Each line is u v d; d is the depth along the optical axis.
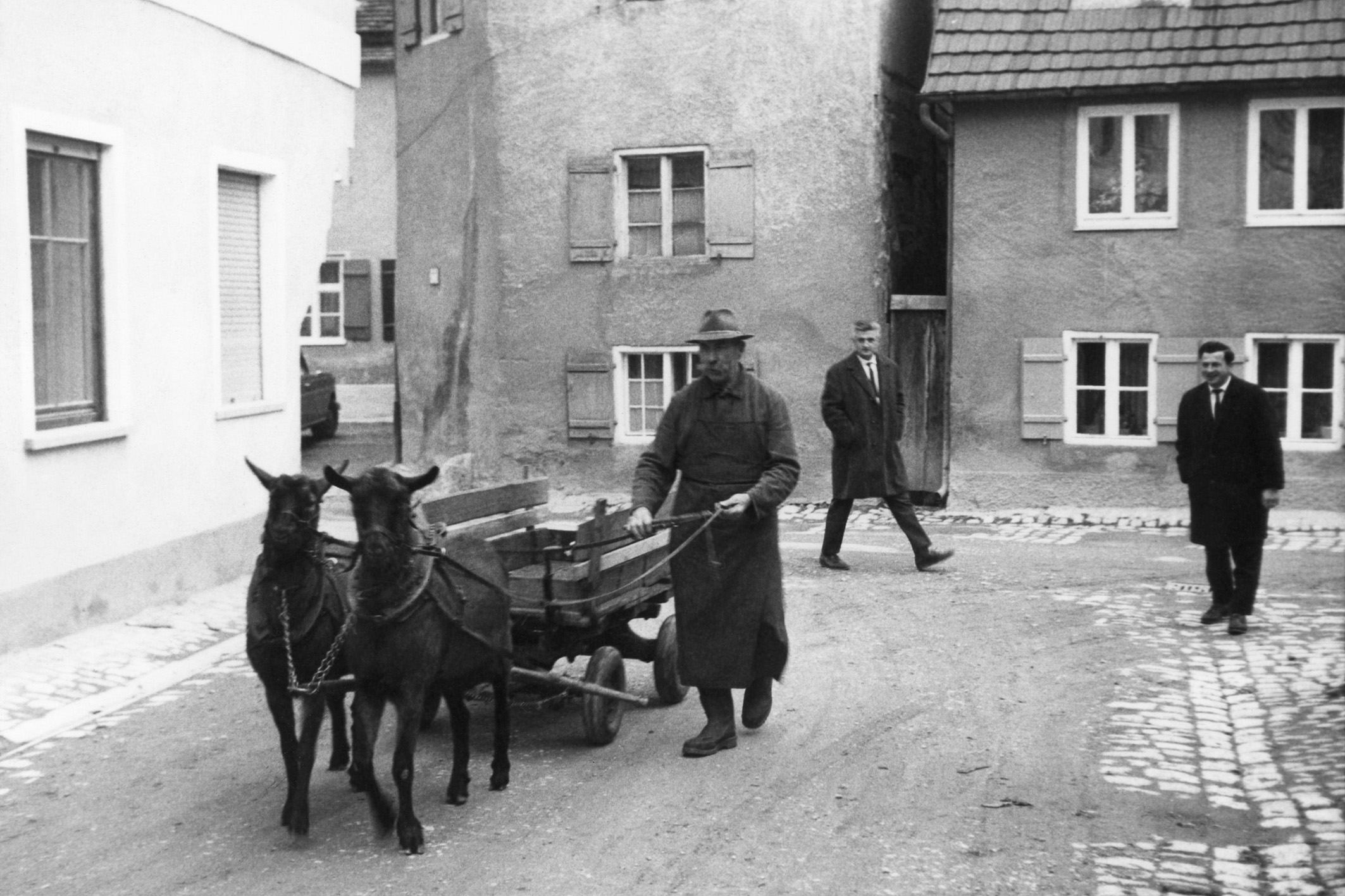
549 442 21.12
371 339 33.53
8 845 7.01
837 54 19.73
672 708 9.70
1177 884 6.48
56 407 11.42
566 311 20.92
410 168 23.42
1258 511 11.62
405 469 21.67
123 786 7.95
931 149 22.08
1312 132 18.22
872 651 11.19
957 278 19.28
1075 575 14.38
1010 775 8.09
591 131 20.66
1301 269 18.28
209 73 13.33
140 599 12.22
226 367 14.18
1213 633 11.73
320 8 15.65
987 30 19.12
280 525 6.86
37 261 11.20
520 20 20.83
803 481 20.22
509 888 6.38
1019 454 19.25
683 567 8.56
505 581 7.89
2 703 9.44
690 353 20.61
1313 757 8.33
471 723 9.28
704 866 6.65
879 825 7.25
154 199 12.45
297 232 15.27
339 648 7.12
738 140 20.12
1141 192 18.78
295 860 6.76
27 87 10.71
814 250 19.98
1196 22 18.52
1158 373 18.69
